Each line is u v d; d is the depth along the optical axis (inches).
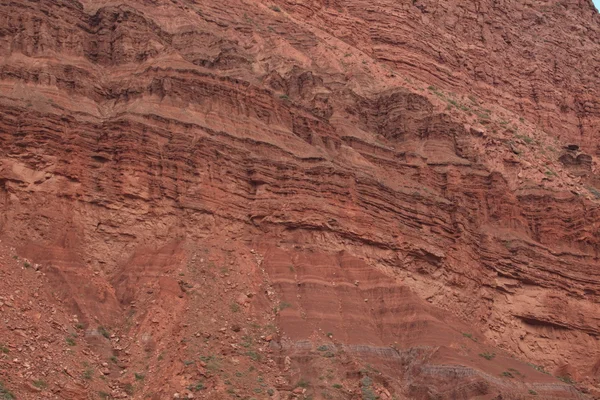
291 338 1717.5
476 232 2282.2
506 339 2203.5
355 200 2023.9
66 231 1769.2
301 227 1943.9
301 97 2399.1
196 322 1686.8
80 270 1726.1
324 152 2146.9
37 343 1540.4
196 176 1924.2
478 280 2199.8
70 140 1855.3
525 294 2303.2
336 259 1926.7
